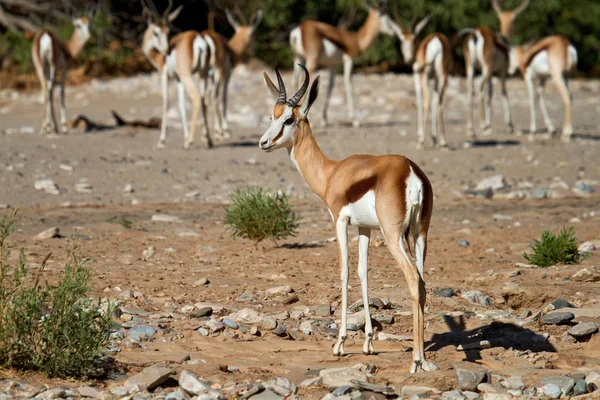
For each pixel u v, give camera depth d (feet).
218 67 177.47
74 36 197.26
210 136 172.96
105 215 110.83
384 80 285.64
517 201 127.24
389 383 49.47
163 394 47.91
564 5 350.23
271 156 159.74
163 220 108.37
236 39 197.88
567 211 117.19
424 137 168.96
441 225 108.78
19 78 289.12
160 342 58.65
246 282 76.79
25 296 52.24
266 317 62.44
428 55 166.20
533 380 50.52
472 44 186.91
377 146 171.42
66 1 314.35
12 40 302.66
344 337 55.57
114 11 334.65
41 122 205.26
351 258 87.86
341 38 200.13
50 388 48.75
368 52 325.62
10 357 50.75
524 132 199.21
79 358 50.67
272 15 328.29
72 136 174.40
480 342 58.08
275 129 57.93
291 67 337.31
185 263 84.89
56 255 85.30
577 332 59.88
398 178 50.11
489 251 91.56
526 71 185.47
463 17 321.93
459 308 68.59
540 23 343.67
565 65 179.93
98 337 52.08
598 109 248.32
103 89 266.77
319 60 199.52
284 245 95.55
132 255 87.61
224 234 100.94
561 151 169.27
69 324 51.11
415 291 49.67
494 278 77.41
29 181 128.77
